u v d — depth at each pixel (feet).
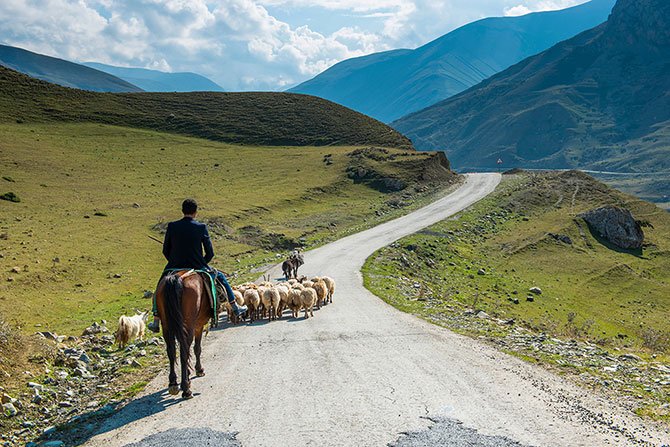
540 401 30.22
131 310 86.38
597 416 27.86
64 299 93.97
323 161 299.17
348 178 270.05
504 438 24.73
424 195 260.83
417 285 106.01
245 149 337.52
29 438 28.19
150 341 51.21
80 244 134.31
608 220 220.02
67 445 25.77
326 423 26.91
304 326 57.47
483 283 145.18
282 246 165.27
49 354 43.14
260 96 466.29
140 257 130.93
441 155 330.34
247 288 69.00
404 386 33.14
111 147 298.56
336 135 382.63
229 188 235.20
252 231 172.86
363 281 100.99
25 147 261.65
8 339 41.42
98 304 93.04
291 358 41.60
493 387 32.89
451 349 44.11
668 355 50.55
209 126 382.22
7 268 105.29
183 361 30.30
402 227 192.75
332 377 35.53
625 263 194.90
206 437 25.35
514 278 157.58
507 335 51.44
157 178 242.99
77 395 35.58
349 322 59.47
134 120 376.48
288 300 64.59
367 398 30.78
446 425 26.30
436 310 70.23
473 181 305.32
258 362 40.63
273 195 228.43
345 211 219.41
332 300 79.10
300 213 210.59
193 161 288.92
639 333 121.19
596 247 208.13
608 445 24.12
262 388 33.30
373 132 392.68
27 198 179.22
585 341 56.95
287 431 25.96
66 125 337.11
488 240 195.52
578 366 38.83
